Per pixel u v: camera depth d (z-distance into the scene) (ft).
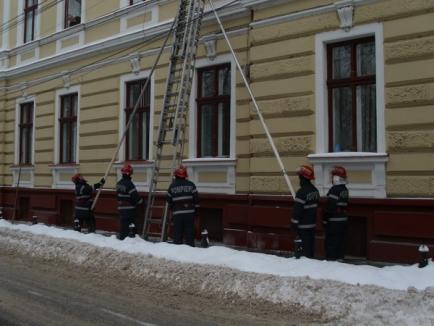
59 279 31.09
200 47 44.73
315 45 36.37
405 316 20.34
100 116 55.06
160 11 49.83
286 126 37.29
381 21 33.42
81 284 29.63
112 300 25.76
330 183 35.09
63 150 61.52
